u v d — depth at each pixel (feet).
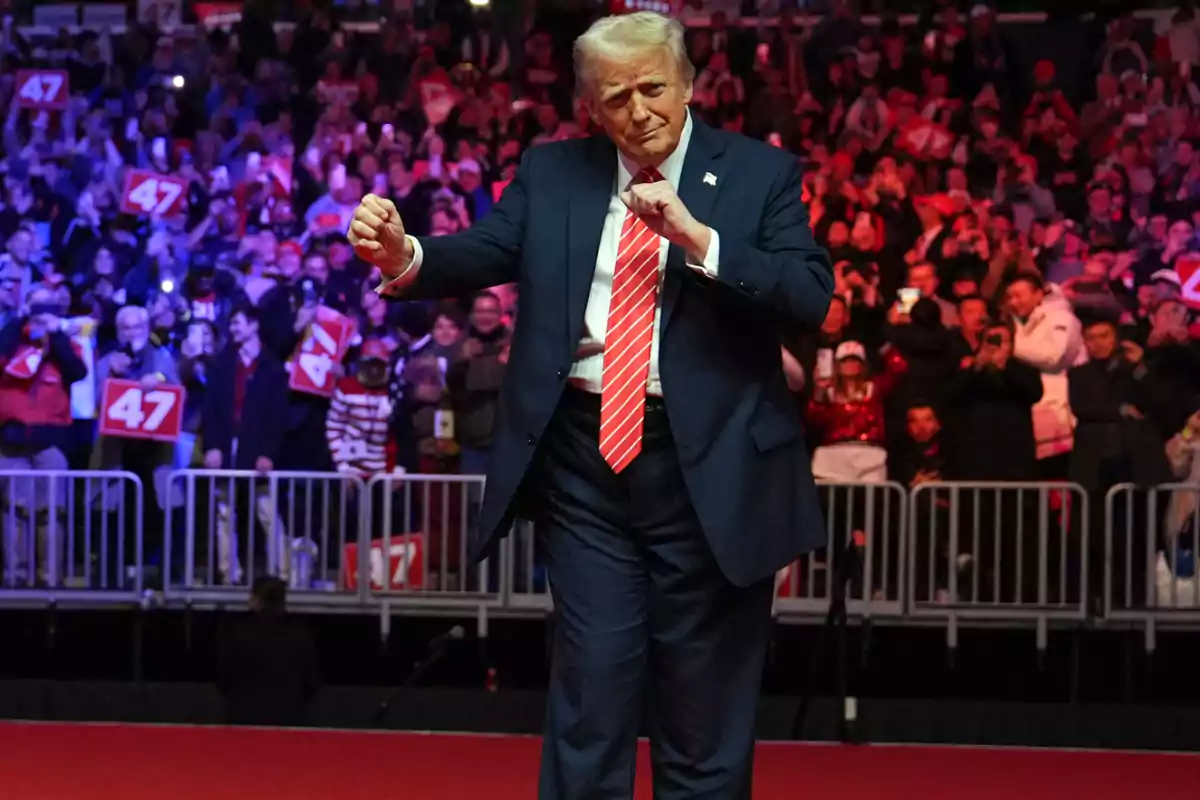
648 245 8.32
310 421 25.38
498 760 18.90
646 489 8.36
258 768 18.12
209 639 24.06
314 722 22.24
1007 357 23.43
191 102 32.94
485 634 23.18
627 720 8.60
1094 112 30.48
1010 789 17.53
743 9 35.17
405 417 25.11
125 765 18.16
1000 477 23.29
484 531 8.49
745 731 8.70
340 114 31.86
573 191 8.62
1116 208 28.76
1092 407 23.11
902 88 31.86
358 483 23.49
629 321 8.27
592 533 8.54
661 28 8.08
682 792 8.80
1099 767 19.06
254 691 21.90
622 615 8.52
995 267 25.80
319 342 25.46
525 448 8.38
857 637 23.09
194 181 30.68
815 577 23.13
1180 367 23.89
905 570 22.75
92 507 24.04
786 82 32.60
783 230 8.44
